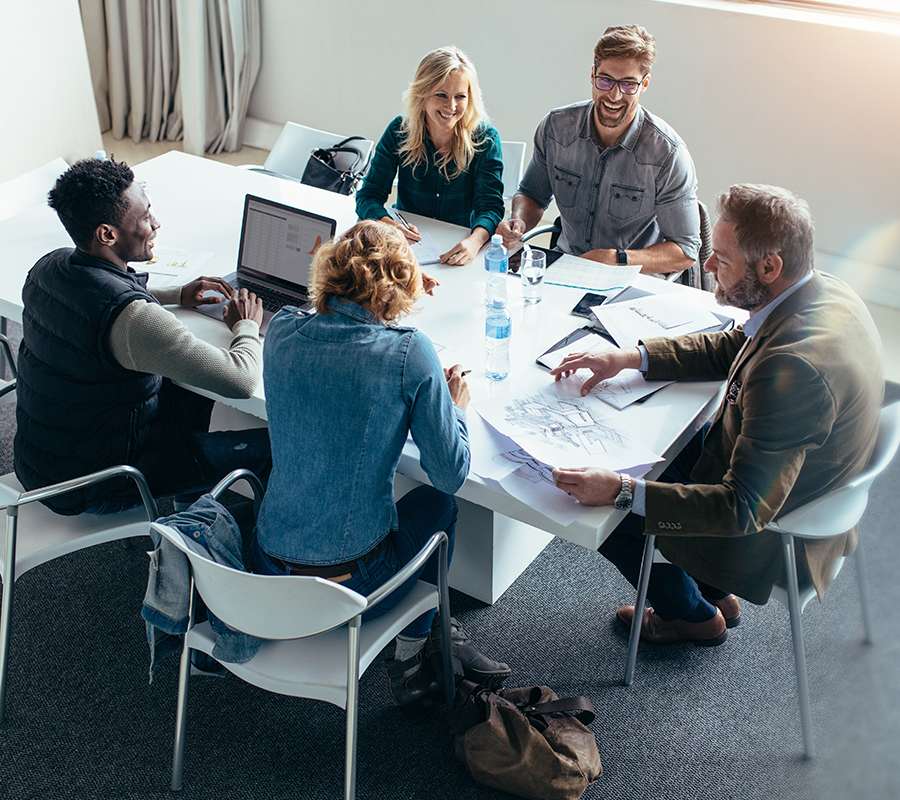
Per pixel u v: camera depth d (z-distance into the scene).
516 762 1.83
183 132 5.41
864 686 1.70
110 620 2.31
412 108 2.79
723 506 1.64
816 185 3.86
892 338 3.64
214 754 1.97
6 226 2.71
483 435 1.85
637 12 3.91
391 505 1.69
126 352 1.85
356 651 1.57
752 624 2.33
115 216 1.83
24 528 1.97
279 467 1.66
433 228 2.85
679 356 2.01
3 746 1.98
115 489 1.96
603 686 2.15
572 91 4.29
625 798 1.89
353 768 1.66
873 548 1.74
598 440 1.80
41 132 4.74
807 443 1.61
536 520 1.69
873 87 3.53
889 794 1.60
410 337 1.59
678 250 2.80
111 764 1.95
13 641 2.24
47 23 4.57
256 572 1.75
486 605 2.38
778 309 1.72
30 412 1.94
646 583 2.00
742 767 1.94
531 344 2.17
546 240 4.32
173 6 4.96
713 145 4.02
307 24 4.95
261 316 2.23
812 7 3.68
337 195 3.07
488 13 4.32
